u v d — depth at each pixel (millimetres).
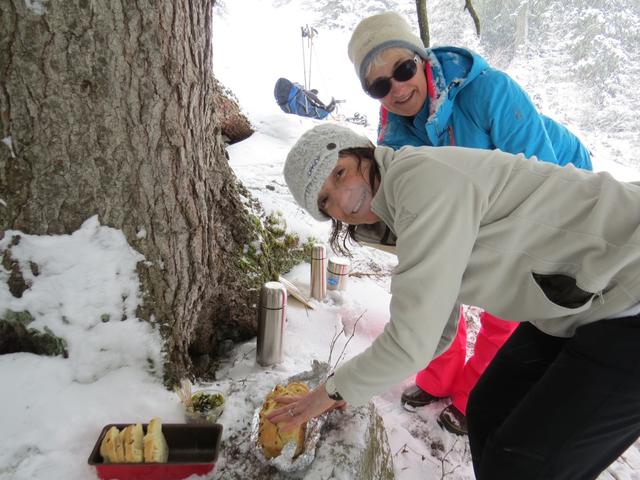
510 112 1608
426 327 935
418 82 1699
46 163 1350
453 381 2104
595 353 1015
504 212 977
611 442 1054
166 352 1606
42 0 1174
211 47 1648
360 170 1066
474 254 1011
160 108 1419
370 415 1546
